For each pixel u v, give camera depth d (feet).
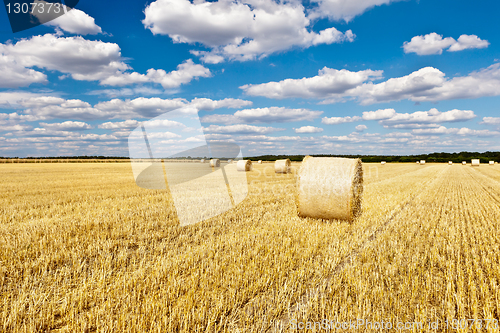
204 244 19.35
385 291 13.15
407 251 18.63
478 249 19.25
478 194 47.19
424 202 38.75
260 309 11.43
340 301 12.06
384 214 30.30
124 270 15.43
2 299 12.60
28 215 28.66
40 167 122.72
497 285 13.87
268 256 16.71
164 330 9.96
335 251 18.15
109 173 88.79
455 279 14.74
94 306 12.03
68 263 16.71
